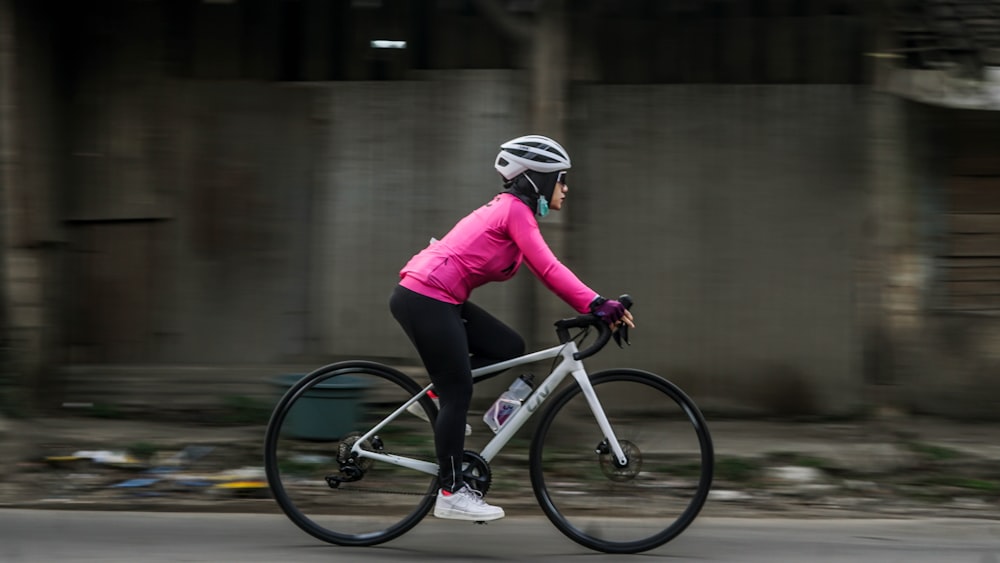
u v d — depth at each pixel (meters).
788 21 16.86
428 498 10.29
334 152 17.11
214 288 17.25
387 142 17.08
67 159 17.09
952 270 16.98
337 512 10.31
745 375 17.19
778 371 17.12
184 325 17.28
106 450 14.18
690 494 10.27
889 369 16.89
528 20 15.57
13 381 15.59
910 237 16.81
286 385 15.05
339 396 10.55
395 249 17.16
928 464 14.35
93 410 16.48
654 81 17.06
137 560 9.83
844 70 16.84
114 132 17.08
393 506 10.33
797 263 17.03
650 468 10.27
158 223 17.19
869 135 16.80
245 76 17.08
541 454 10.29
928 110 16.77
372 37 17.05
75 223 17.16
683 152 17.08
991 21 16.28
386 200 17.12
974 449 15.07
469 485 9.96
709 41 17.00
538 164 9.74
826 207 16.95
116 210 17.12
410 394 10.50
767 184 17.03
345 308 17.20
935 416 16.94
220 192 17.17
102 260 17.22
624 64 17.06
